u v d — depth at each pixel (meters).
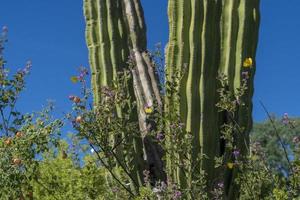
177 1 6.97
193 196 6.23
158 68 7.24
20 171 6.43
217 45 7.03
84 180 7.30
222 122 6.97
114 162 6.86
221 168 6.73
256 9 7.27
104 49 7.66
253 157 6.50
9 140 6.38
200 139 6.73
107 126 6.68
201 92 6.81
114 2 7.81
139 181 7.21
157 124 7.06
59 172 7.68
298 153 6.21
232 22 7.18
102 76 7.65
